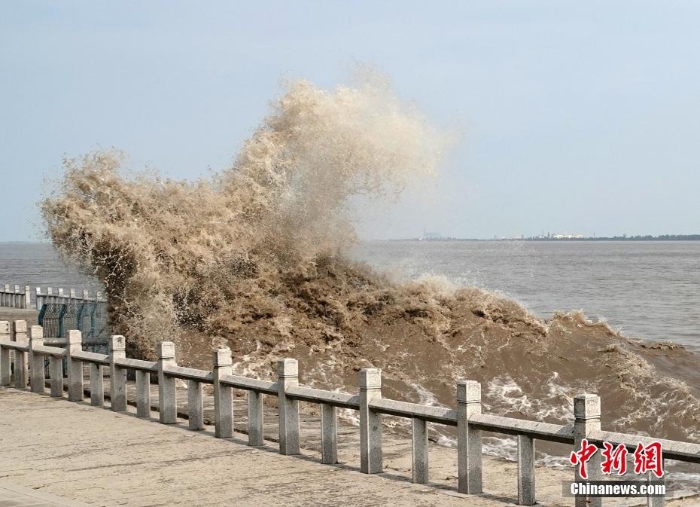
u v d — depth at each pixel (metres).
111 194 21.67
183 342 20.98
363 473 11.90
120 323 21.42
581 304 54.94
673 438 16.81
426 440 11.41
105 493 11.11
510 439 16.22
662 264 148.75
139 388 15.98
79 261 21.55
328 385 19.17
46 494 10.90
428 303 21.36
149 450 13.38
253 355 20.33
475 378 19.14
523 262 144.00
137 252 21.06
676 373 19.61
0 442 14.01
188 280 21.69
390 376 19.28
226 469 12.21
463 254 171.75
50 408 16.86
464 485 10.83
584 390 18.59
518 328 20.64
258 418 13.59
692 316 47.34
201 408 14.84
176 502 10.67
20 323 19.64
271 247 23.09
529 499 10.24
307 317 21.56
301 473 11.95
